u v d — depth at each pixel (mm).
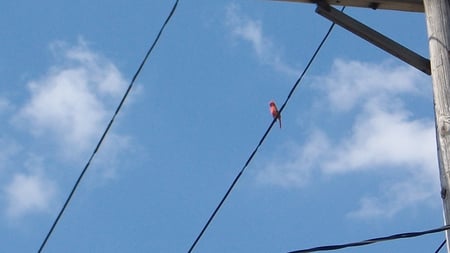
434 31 8242
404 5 8922
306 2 9070
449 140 7672
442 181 7656
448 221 7512
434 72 8047
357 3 9031
